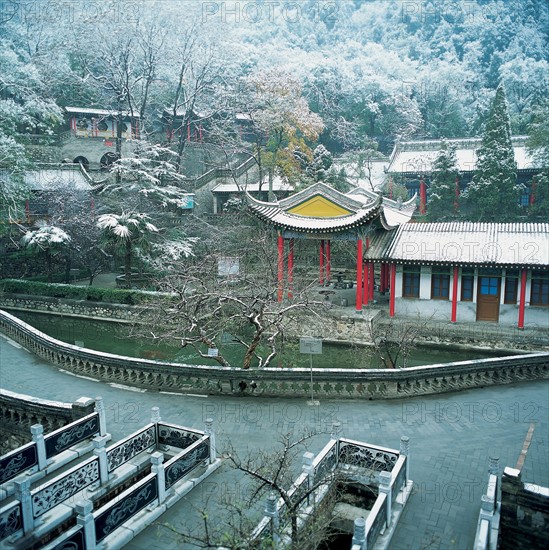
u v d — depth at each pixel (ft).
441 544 31.99
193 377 58.03
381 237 104.73
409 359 91.09
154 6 164.25
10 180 133.39
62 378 64.90
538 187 162.61
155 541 32.45
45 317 124.67
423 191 187.21
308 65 268.21
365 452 38.60
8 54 157.28
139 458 41.91
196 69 183.21
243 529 30.81
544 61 291.79
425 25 374.43
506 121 163.63
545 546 29.99
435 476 40.09
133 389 60.03
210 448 41.06
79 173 161.38
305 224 101.04
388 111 267.39
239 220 152.05
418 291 101.60
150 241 131.75
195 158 204.33
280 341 88.33
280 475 36.55
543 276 92.53
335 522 36.60
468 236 98.73
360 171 193.98
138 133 182.91
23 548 31.42
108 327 116.06
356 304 98.73
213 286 76.38
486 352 90.48
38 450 40.91
